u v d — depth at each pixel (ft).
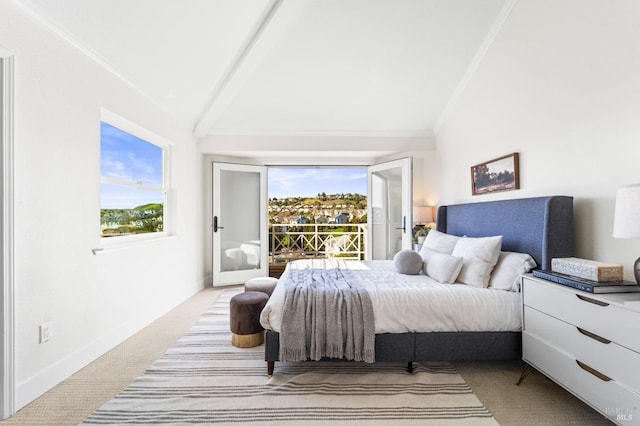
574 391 5.18
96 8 6.42
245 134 14.14
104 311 7.83
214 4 7.82
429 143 14.44
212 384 6.35
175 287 11.89
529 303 6.35
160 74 9.24
